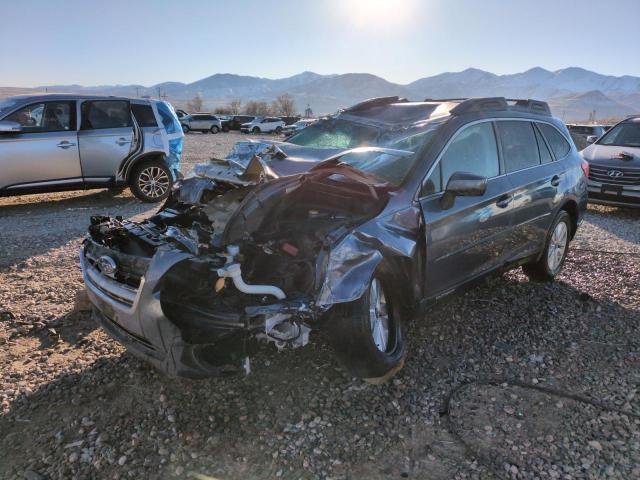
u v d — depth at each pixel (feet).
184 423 10.03
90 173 31.22
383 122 15.44
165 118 34.01
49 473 8.70
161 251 9.34
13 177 28.96
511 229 14.80
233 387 11.21
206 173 12.71
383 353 10.85
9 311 14.78
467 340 13.67
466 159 13.55
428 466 9.07
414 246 11.27
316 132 16.43
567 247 18.79
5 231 24.66
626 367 12.50
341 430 9.96
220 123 167.43
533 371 12.26
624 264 20.74
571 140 18.92
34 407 10.44
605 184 32.01
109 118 31.73
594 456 9.34
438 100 16.89
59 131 30.12
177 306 9.46
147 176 33.22
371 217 10.81
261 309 9.39
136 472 8.77
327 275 9.73
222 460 9.11
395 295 11.73
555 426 10.19
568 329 14.48
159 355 9.75
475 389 11.46
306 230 11.09
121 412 10.34
